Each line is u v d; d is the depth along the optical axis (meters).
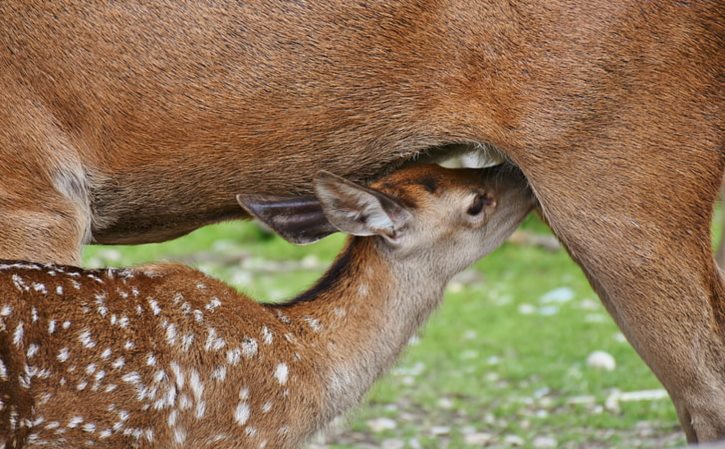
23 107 10.36
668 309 10.65
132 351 9.84
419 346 18.50
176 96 10.51
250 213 10.46
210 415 10.18
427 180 11.13
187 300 10.22
